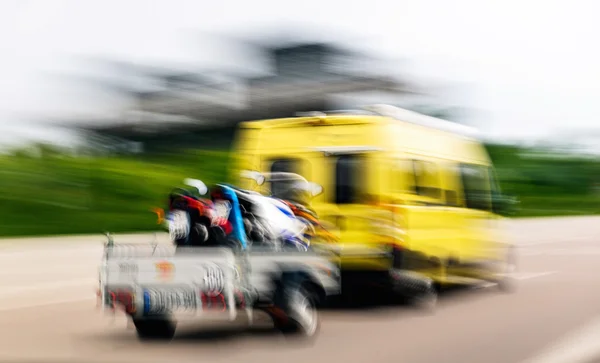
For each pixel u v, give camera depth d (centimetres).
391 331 932
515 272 1672
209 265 767
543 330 949
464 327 968
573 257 2072
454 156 1258
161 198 3183
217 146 4716
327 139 1120
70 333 902
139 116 4444
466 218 1257
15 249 1991
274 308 810
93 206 2917
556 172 6588
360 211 1088
